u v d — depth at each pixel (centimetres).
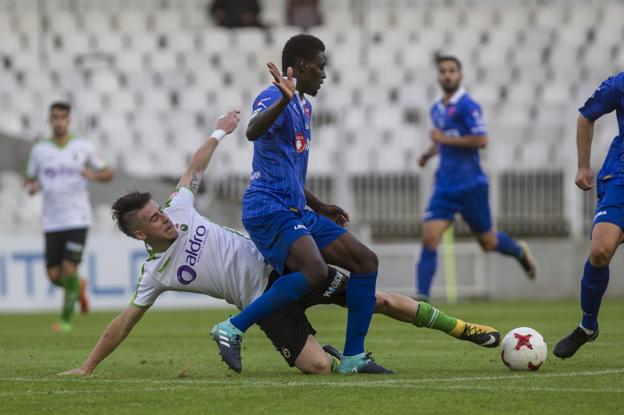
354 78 7662
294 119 2217
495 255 6206
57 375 2298
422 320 2320
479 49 7956
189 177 2308
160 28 8469
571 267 6184
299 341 2247
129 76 7725
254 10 8331
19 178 6738
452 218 4431
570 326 3950
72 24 8400
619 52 7931
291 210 2205
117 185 6494
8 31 8306
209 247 2245
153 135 7119
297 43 2245
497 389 1966
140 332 3934
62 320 4266
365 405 1789
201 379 2209
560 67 7688
